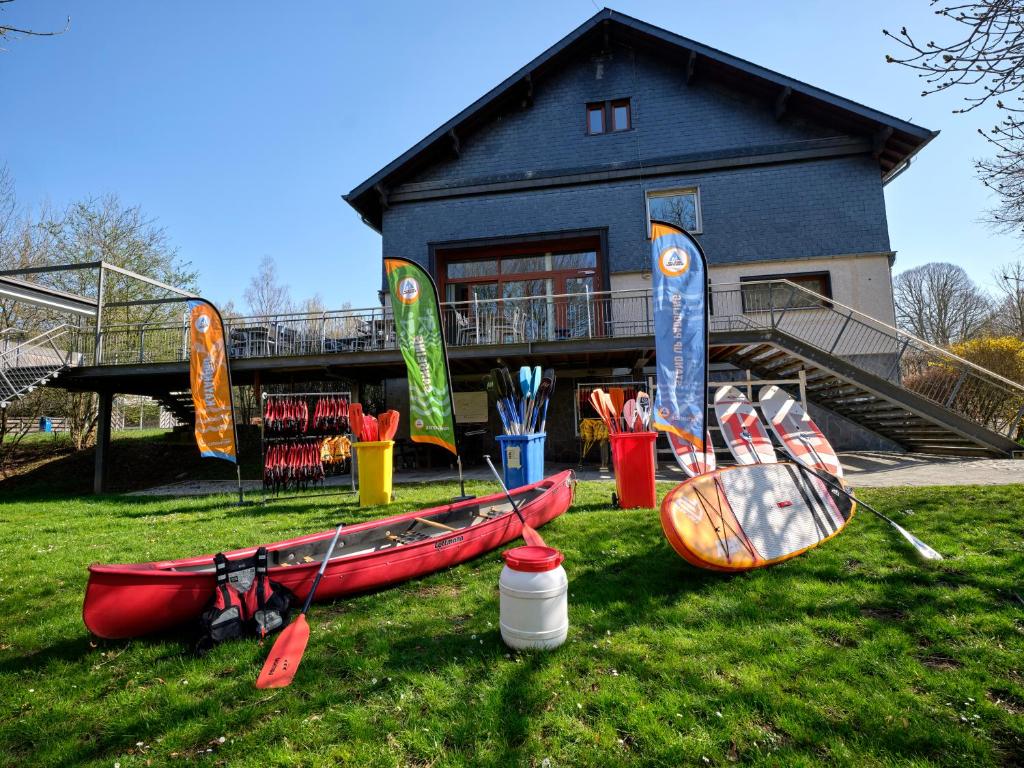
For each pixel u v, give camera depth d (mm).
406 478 10414
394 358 10336
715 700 2348
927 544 4289
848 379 9414
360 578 3742
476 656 2836
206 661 2910
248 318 11562
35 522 7523
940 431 9781
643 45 13383
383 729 2256
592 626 3129
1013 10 3418
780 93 12336
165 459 14750
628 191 13117
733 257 12414
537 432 7434
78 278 17484
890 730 2104
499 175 13672
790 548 4102
